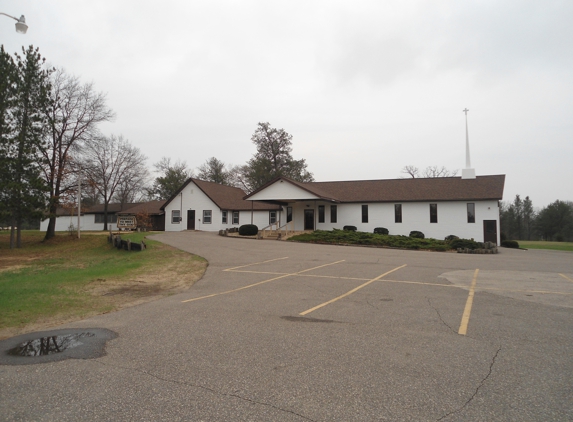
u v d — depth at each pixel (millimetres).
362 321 7035
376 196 34531
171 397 3984
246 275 13094
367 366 4801
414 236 31328
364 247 24719
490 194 30703
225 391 4117
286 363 4926
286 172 59812
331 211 35438
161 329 6629
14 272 16516
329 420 3504
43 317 7770
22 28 13781
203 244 24078
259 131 61031
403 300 8891
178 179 64438
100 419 3541
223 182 69375
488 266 15453
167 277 13141
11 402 3904
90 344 5859
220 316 7500
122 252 22078
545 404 3795
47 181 30516
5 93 26547
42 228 52375
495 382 4309
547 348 5492
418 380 4367
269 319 7227
